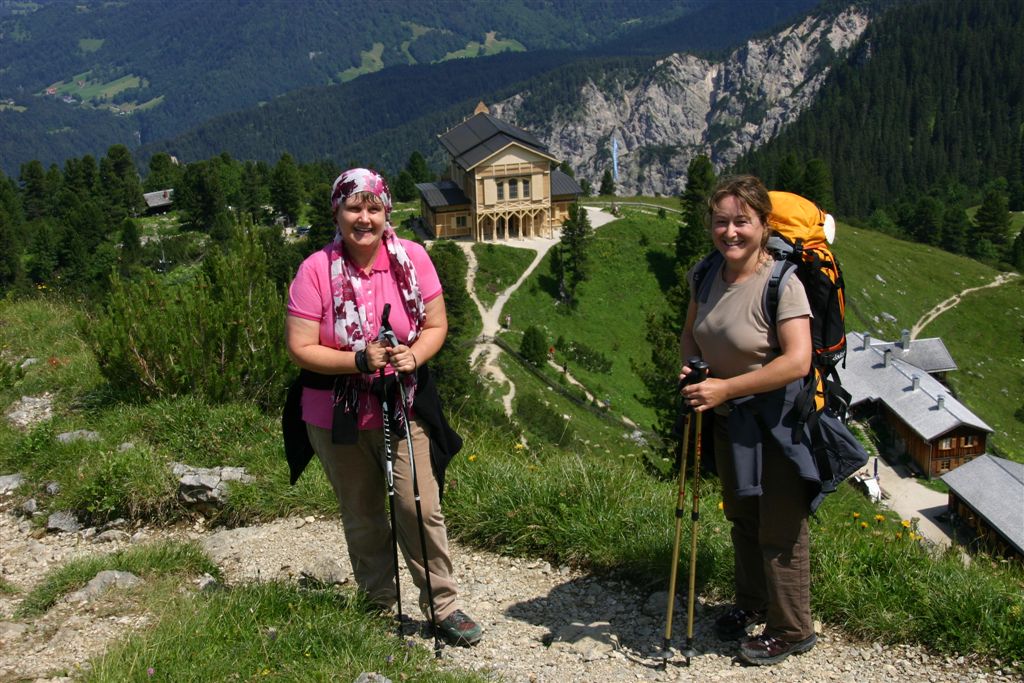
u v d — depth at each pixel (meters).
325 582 5.94
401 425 4.79
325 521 7.30
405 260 4.80
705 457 5.04
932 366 64.62
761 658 4.81
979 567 5.54
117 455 8.09
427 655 4.85
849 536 5.98
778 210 4.62
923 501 45.78
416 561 5.14
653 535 6.09
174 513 7.64
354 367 4.63
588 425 53.78
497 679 4.70
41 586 6.07
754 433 4.47
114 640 4.91
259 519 7.46
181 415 8.95
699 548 5.87
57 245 91.50
